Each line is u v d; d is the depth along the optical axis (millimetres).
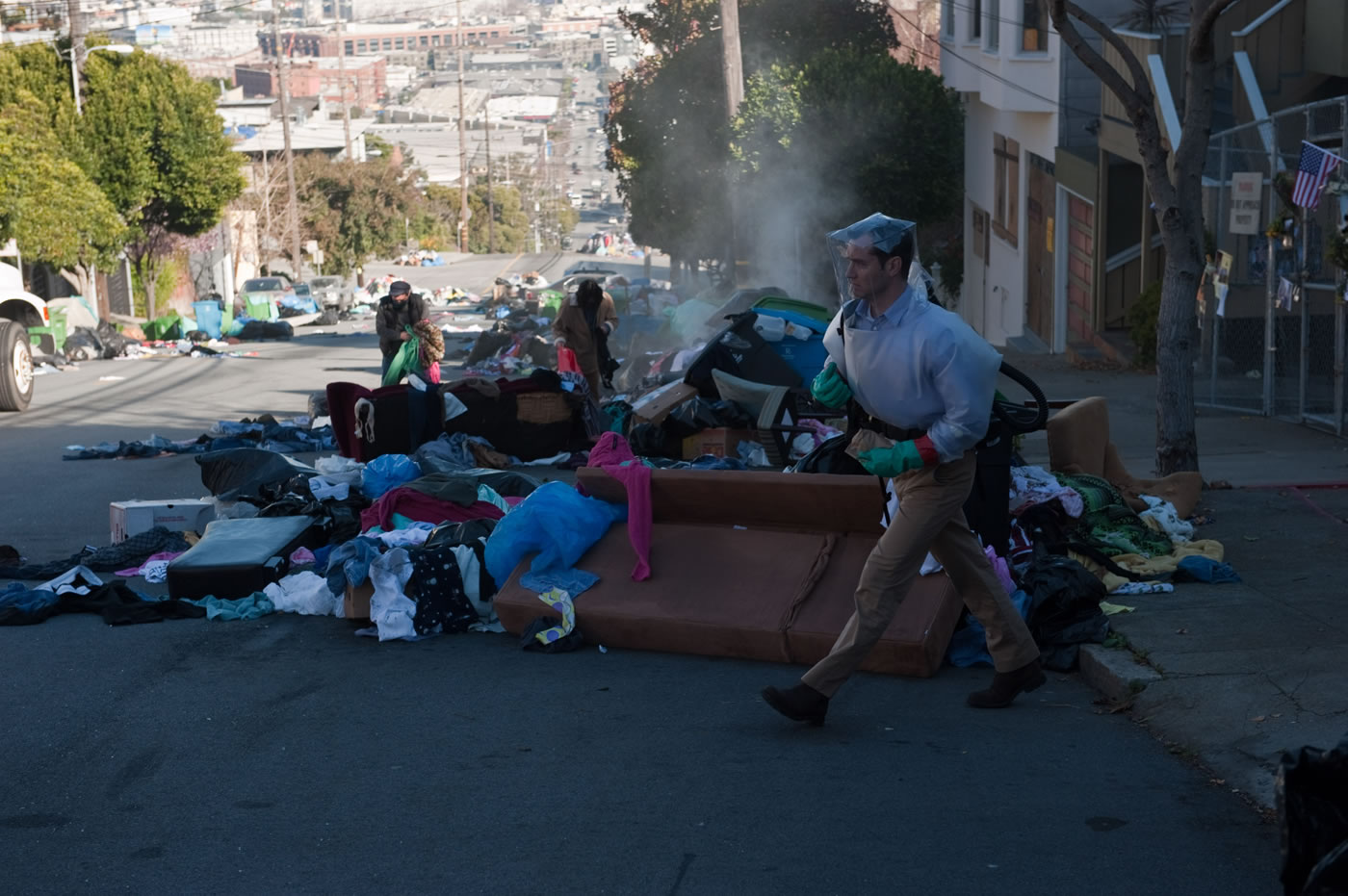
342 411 12438
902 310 5133
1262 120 13453
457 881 4273
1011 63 24312
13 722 5844
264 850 4520
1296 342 16094
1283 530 8508
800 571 6695
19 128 37438
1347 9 15844
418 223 96000
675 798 4898
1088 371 19547
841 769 5148
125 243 44125
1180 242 9664
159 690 6270
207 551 8055
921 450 5156
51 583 7973
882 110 26953
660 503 7102
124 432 17188
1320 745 5023
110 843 4590
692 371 11539
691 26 36062
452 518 8688
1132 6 22016
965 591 5754
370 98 189000
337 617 7512
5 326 19375
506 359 23000
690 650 6660
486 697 6109
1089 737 5461
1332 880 3250
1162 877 4203
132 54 44094
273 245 72062
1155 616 6684
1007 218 27984
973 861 4328
